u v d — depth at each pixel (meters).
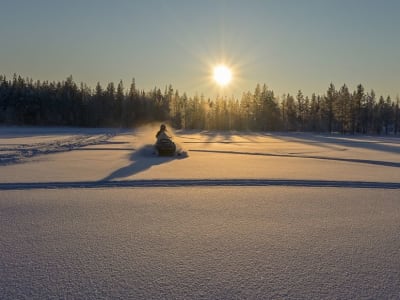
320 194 9.57
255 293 3.80
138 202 8.34
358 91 87.62
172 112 108.88
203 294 3.78
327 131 93.94
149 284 4.00
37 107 95.94
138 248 5.19
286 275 4.27
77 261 4.67
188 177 12.12
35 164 15.57
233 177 12.24
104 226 6.33
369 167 15.97
